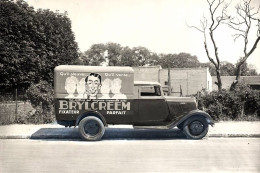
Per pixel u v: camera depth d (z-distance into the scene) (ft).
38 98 54.70
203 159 30.04
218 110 56.95
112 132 44.55
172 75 165.07
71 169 26.00
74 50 123.95
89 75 39.93
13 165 27.40
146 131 45.24
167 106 41.19
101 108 40.06
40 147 36.09
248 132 44.24
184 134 43.70
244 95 58.34
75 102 39.88
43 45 108.68
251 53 105.19
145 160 29.53
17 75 99.40
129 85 40.45
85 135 39.86
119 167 26.73
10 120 53.06
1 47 95.81
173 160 29.63
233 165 27.55
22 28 100.94
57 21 117.39
